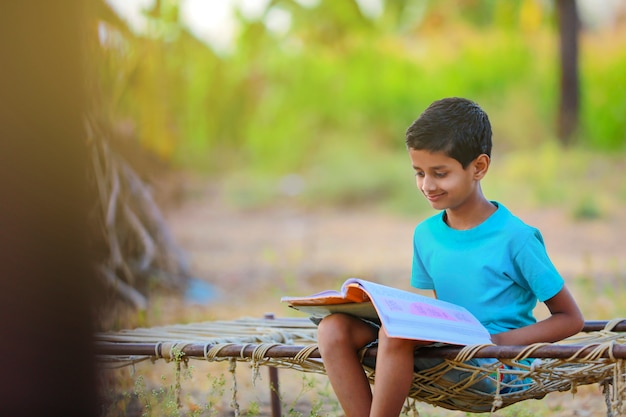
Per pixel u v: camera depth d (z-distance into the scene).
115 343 3.26
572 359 2.62
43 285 2.26
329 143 20.84
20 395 2.26
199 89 18.73
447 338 2.70
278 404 3.96
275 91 21.34
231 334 3.62
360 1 22.34
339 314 2.92
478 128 2.97
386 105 20.95
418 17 22.20
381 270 10.28
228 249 12.43
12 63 2.17
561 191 14.38
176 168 16.66
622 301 6.78
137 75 7.77
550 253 10.55
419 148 2.94
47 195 2.24
